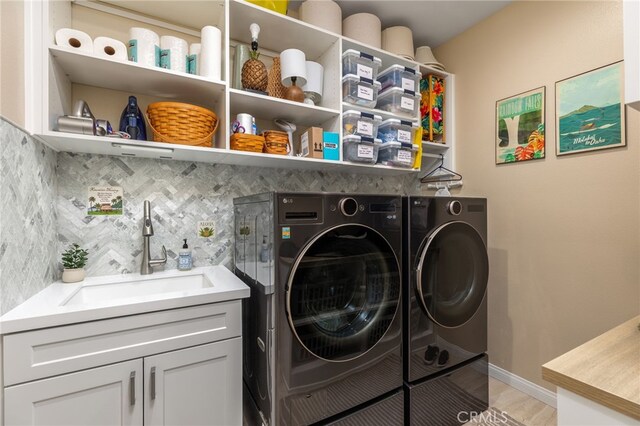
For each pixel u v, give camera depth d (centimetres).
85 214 149
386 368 142
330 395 126
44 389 95
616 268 161
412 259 149
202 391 122
